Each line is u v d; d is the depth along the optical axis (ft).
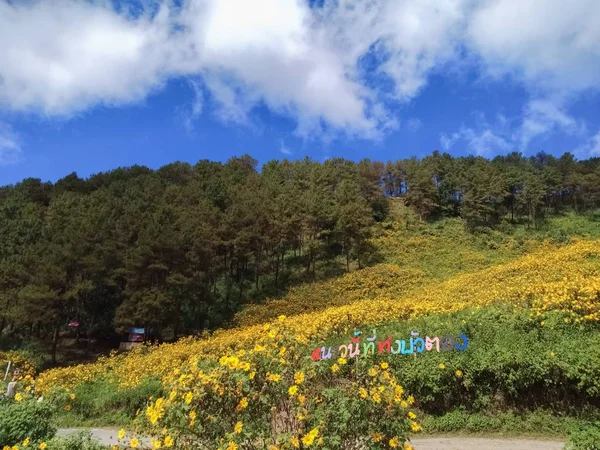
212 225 107.86
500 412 24.62
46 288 78.28
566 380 24.14
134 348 66.23
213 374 12.47
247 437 11.02
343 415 11.26
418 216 165.58
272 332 14.33
